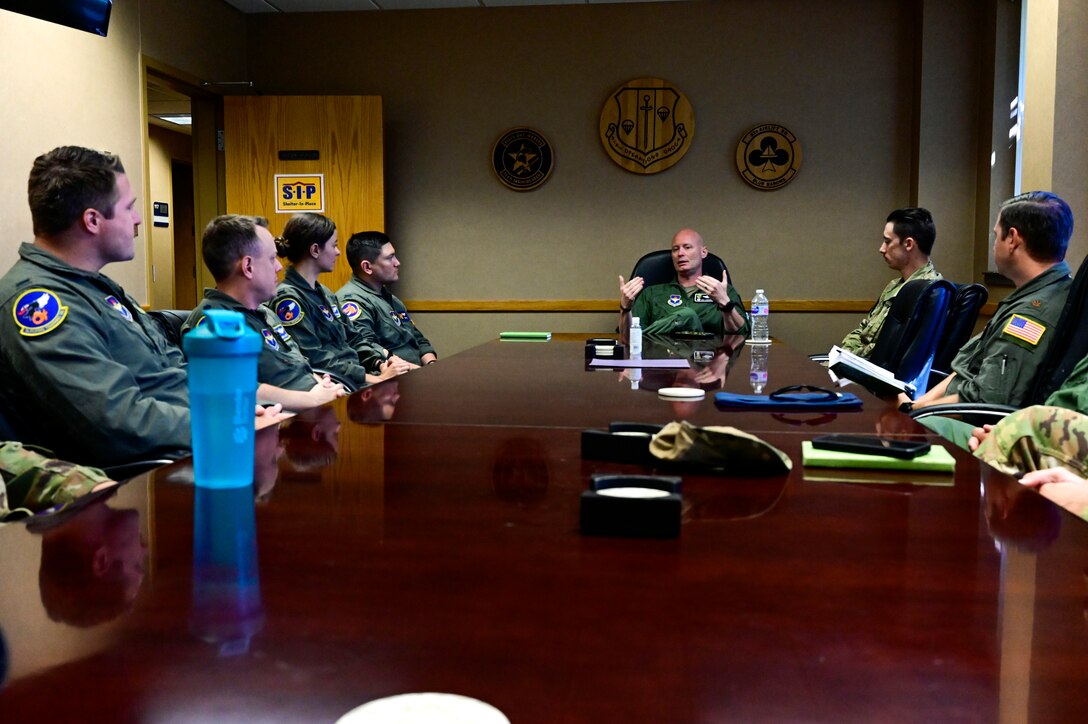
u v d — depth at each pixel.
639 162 5.88
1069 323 2.41
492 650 0.65
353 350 3.87
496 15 5.91
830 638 0.67
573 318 6.02
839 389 2.23
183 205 9.59
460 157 5.99
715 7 5.80
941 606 0.74
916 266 4.36
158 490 1.15
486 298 6.05
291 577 0.81
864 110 5.77
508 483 1.19
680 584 0.79
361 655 0.64
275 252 2.94
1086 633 0.68
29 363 1.98
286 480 1.21
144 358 2.22
